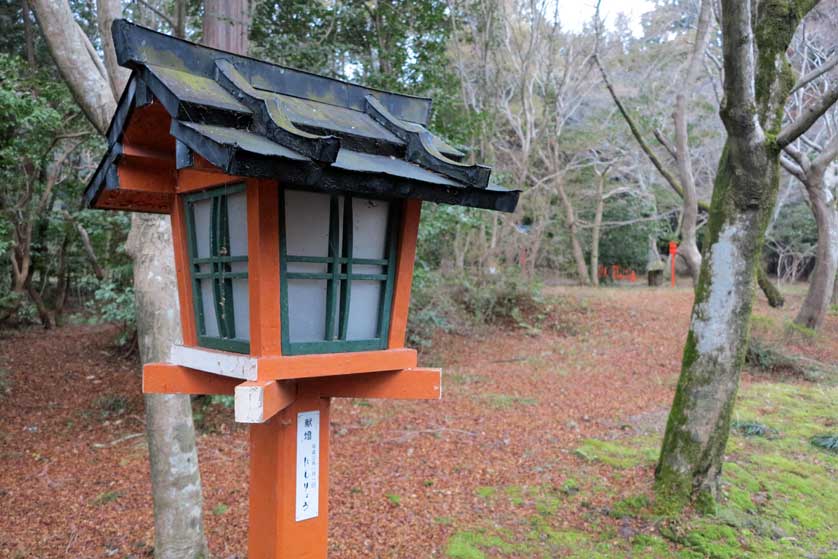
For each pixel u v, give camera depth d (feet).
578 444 21.90
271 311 6.18
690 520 15.47
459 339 40.65
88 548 15.12
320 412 7.67
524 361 35.81
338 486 18.45
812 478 18.40
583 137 59.47
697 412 15.98
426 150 6.67
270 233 6.06
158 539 12.19
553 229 60.85
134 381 30.89
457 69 42.01
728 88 14.56
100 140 28.32
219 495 17.90
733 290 15.71
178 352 7.49
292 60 26.63
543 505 16.97
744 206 15.47
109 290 25.76
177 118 5.40
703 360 16.02
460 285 44.98
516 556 14.35
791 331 39.55
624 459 19.85
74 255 45.98
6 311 41.75
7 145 28.48
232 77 6.13
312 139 5.02
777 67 16.69
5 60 25.11
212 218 6.97
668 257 81.30
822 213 40.22
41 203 36.70
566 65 49.80
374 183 5.70
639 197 66.18
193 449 12.49
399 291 7.29
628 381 31.12
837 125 40.32
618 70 60.13
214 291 7.11
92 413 26.68
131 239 11.98
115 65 11.68
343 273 6.85
